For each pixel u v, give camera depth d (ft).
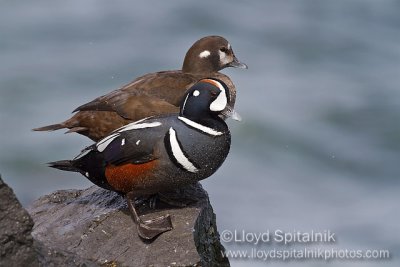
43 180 51.55
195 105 24.97
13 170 52.37
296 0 83.05
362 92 63.72
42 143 54.39
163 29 74.28
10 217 20.07
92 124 30.37
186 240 24.79
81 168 26.18
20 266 20.15
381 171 53.31
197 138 24.75
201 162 24.90
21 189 50.78
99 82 64.08
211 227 27.50
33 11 76.89
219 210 46.39
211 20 76.23
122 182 25.44
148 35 72.84
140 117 29.99
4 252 19.99
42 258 21.47
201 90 24.98
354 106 60.95
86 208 27.27
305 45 72.64
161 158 24.77
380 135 57.82
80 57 67.82
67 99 61.21
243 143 55.26
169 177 25.08
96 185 28.96
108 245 25.03
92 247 25.03
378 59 71.36
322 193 49.67
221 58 34.99
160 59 68.23
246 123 56.75
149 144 24.77
